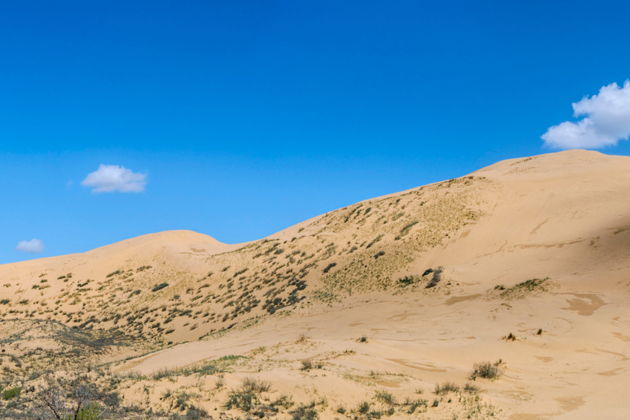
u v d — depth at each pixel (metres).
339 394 21.70
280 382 22.72
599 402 22.08
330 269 74.62
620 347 33.22
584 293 46.03
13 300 88.69
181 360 37.72
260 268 85.00
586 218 68.62
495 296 50.59
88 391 20.97
